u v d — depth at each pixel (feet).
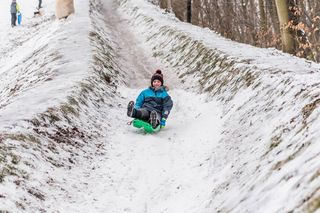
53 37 92.48
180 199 30.91
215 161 35.53
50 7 193.67
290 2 80.33
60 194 30.73
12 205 26.25
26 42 128.57
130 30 125.29
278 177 20.59
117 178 35.76
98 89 59.36
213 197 27.53
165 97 50.19
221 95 55.42
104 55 80.43
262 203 19.27
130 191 33.55
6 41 142.72
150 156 41.01
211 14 170.91
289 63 58.23
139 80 77.71
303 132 23.67
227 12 156.35
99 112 52.19
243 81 51.34
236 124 40.83
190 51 81.46
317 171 17.35
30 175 30.73
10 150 31.96
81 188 32.86
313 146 20.53
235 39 153.07
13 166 30.40
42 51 83.71
